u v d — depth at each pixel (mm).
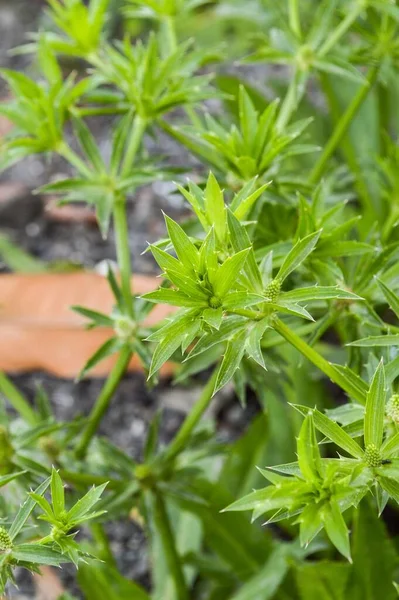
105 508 807
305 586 834
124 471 821
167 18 877
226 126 1074
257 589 858
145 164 848
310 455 678
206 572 909
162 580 929
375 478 686
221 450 846
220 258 711
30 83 833
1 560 693
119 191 820
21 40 1626
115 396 1165
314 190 821
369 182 1084
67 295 1078
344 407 728
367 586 828
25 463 786
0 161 847
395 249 763
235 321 705
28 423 875
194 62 843
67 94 833
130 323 806
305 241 701
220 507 886
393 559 824
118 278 1118
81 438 841
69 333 1048
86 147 825
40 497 694
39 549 697
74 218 1349
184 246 687
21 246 1328
